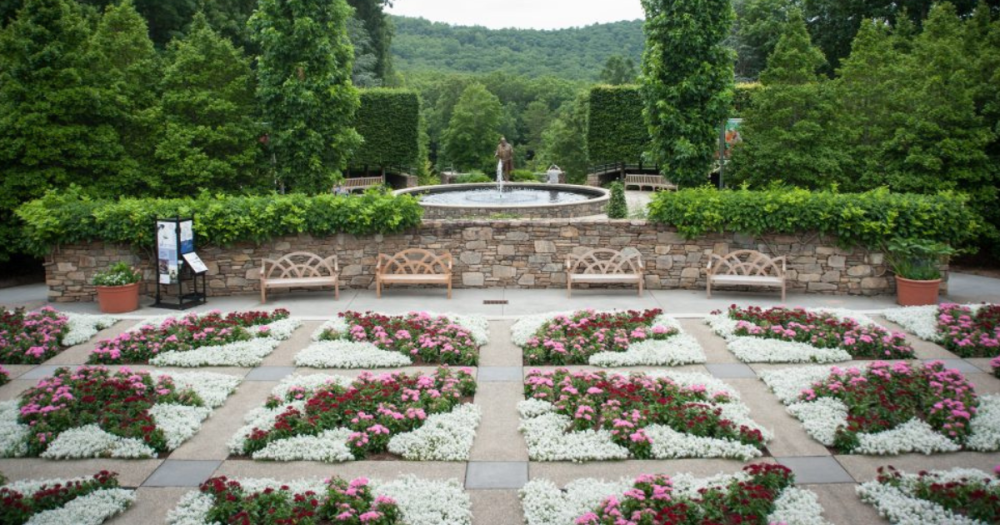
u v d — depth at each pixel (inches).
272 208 456.1
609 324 363.3
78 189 491.8
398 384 282.8
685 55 548.1
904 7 906.1
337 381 295.9
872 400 259.4
